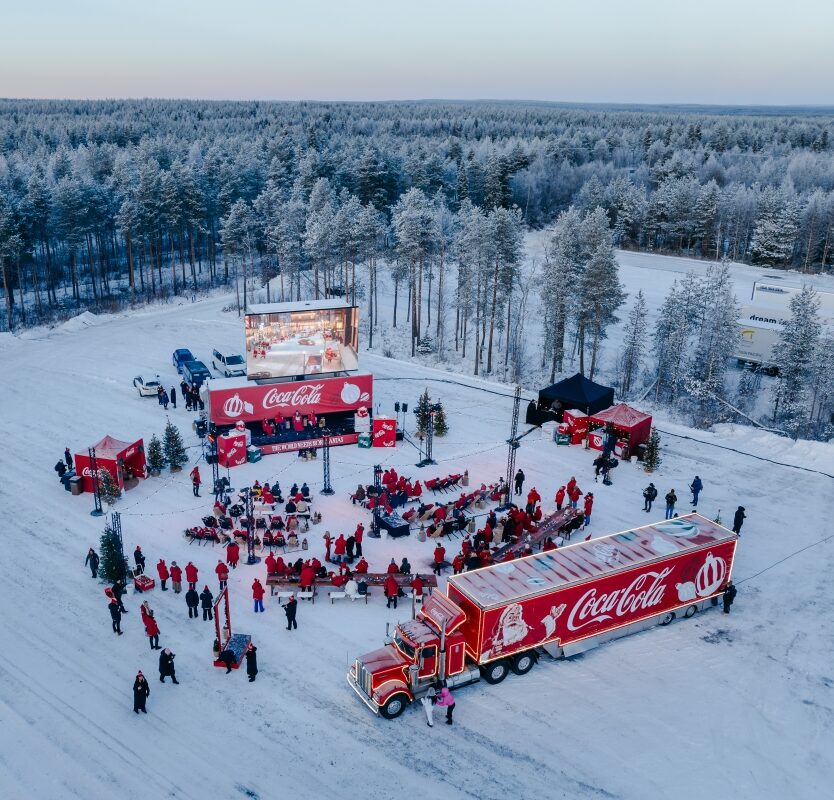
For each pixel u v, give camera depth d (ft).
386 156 368.68
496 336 240.53
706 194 343.87
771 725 66.90
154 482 115.96
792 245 333.83
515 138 545.44
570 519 99.55
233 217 255.29
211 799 57.16
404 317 255.29
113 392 158.30
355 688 68.44
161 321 227.40
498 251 204.64
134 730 64.28
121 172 312.91
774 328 207.00
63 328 216.33
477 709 67.67
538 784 59.16
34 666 72.69
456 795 57.88
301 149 421.59
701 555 80.59
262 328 130.72
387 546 96.78
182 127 624.59
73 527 101.19
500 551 92.12
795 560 97.40
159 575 87.51
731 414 188.75
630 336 204.13
